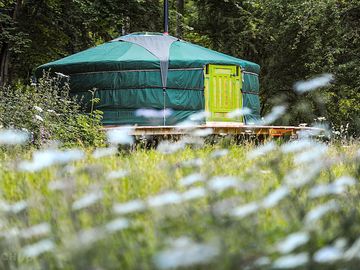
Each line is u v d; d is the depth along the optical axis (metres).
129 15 42.94
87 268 3.95
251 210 4.46
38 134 17.47
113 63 27.45
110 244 4.41
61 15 42.03
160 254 3.32
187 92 28.05
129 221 5.00
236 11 50.81
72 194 5.84
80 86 28.34
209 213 4.67
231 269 3.68
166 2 37.12
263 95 51.72
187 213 5.00
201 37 56.34
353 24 40.66
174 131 22.70
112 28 43.28
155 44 29.16
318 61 42.34
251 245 4.17
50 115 19.47
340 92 41.81
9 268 4.59
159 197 5.21
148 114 13.56
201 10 51.72
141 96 27.41
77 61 28.50
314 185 6.22
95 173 7.00
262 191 6.44
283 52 47.69
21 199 6.41
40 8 40.78
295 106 42.81
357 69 39.62
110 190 6.56
